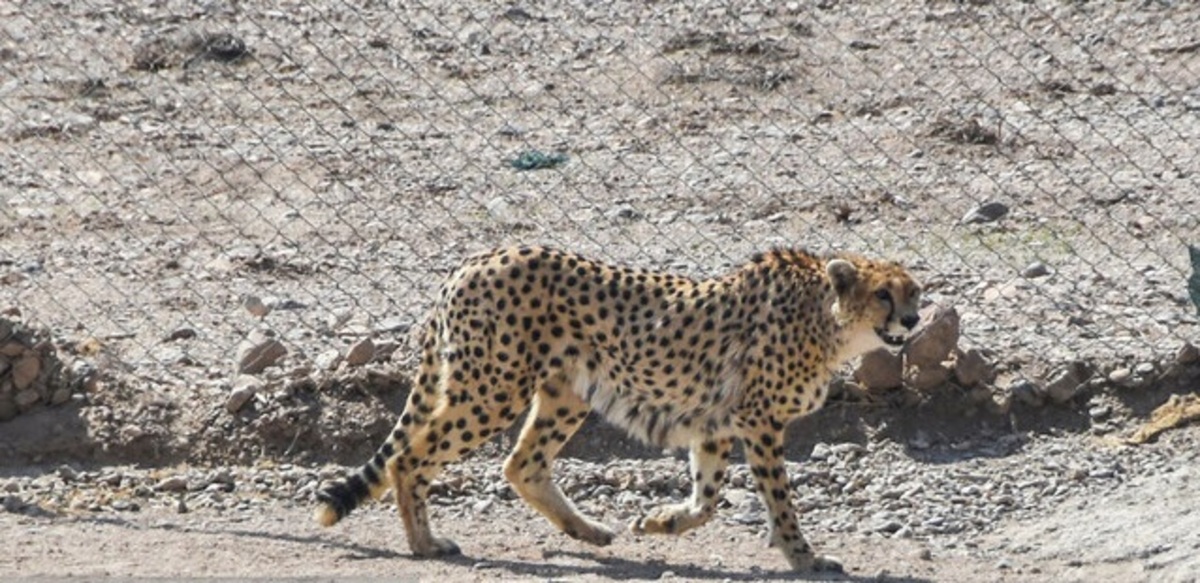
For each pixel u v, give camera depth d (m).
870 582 28.03
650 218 48.22
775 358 28.80
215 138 54.78
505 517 32.03
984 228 46.44
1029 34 61.94
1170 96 56.34
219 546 29.33
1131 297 39.88
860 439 34.28
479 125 56.12
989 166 51.50
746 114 56.62
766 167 51.97
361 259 44.75
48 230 47.09
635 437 31.44
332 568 28.19
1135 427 34.41
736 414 29.16
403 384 34.91
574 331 29.28
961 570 29.16
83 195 50.12
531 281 28.91
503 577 27.66
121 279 42.91
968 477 32.97
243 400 34.66
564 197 49.97
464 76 59.78
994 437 34.41
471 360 28.80
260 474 33.31
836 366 29.17
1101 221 46.50
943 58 60.34
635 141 54.50
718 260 44.44
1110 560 29.31
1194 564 28.47
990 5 64.06
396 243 46.34
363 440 34.31
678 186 50.69
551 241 46.38
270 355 36.16
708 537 31.05
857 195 49.38
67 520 30.84
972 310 39.12
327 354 36.12
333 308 40.66
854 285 28.48
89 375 35.25
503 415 29.05
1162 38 60.88
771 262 29.31
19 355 34.88
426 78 59.66
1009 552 30.23
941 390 34.75
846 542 30.77
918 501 32.25
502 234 47.06
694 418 29.55
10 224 47.38
